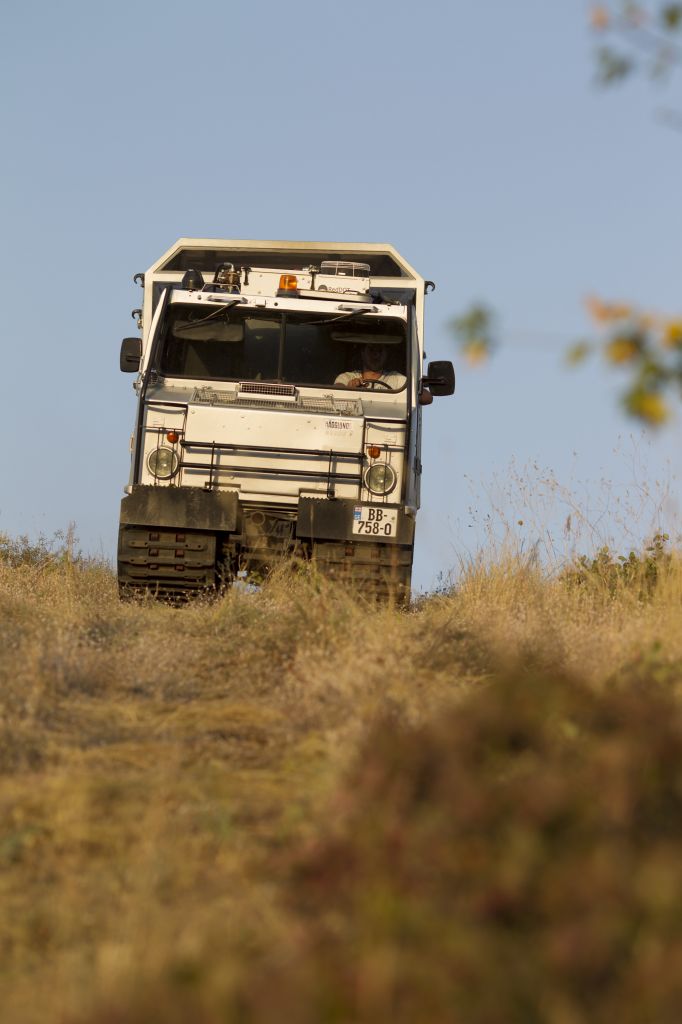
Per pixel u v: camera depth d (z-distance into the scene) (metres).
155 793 21.20
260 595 43.91
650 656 27.36
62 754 23.98
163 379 54.56
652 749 15.71
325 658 30.36
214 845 18.95
